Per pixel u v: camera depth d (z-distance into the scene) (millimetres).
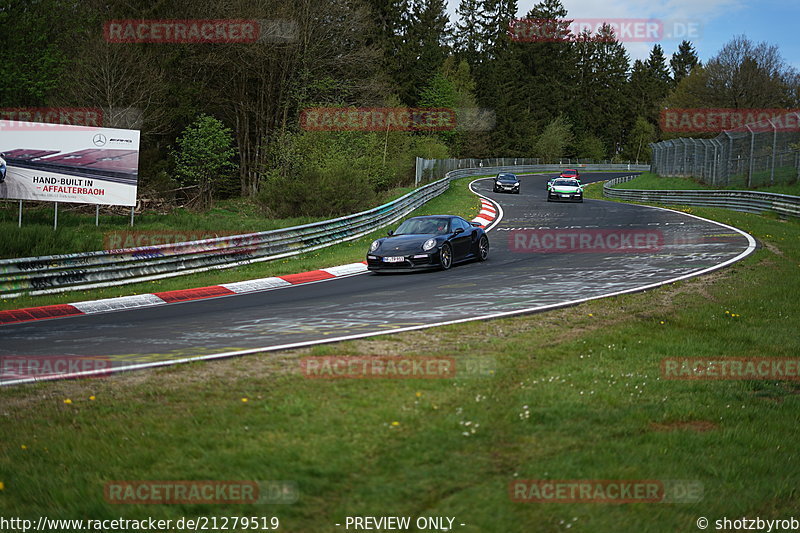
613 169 101312
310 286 13727
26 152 18672
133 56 31375
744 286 11195
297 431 4586
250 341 8016
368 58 43094
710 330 8188
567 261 15742
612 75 116875
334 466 4012
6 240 15664
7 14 23828
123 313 11234
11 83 24312
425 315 9539
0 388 5918
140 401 5379
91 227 20266
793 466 4250
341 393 5457
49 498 3703
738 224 22359
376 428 4629
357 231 21734
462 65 84438
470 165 72000
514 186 44812
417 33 77500
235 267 16984
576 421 4895
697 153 41750
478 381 5812
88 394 5660
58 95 30266
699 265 14086
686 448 4469
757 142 33469
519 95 97812
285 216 25609
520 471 3998
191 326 9414
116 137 19781
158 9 33656
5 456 4246
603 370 6273
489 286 12367
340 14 41344
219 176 33688
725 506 3660
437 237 15078
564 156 107062
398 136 44344
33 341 8672
